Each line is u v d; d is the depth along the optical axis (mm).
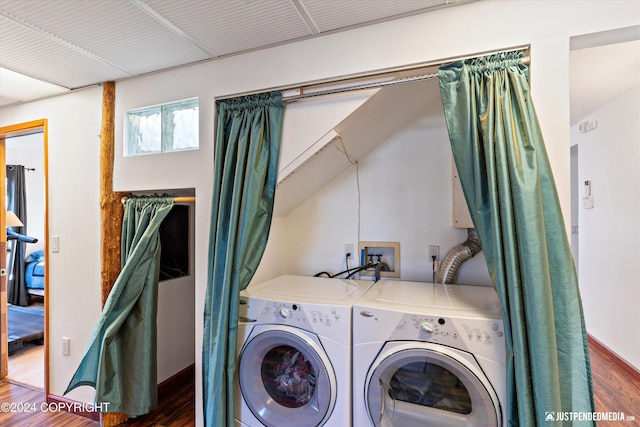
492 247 1370
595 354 3260
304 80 1760
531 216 1269
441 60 1522
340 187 2418
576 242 4234
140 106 2180
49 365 2422
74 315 2346
